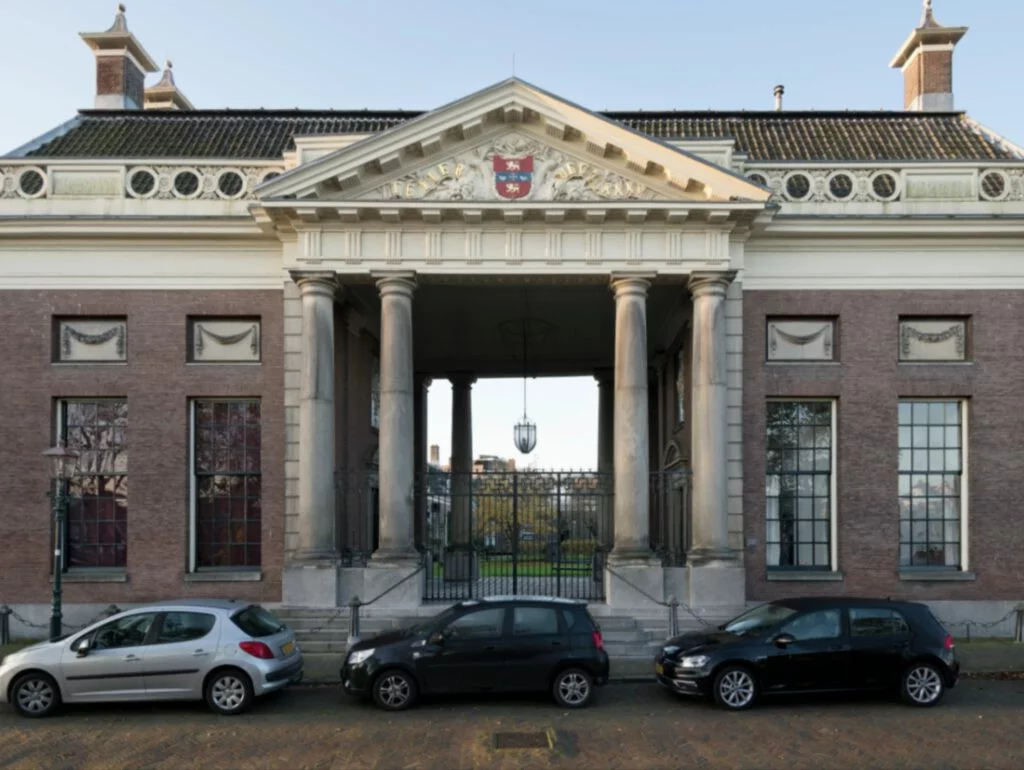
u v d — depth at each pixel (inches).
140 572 828.0
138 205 842.2
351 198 789.9
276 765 444.1
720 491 799.1
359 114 1048.8
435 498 1073.5
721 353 808.3
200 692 548.4
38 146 931.3
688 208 782.5
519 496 881.5
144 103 1185.4
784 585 831.1
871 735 493.0
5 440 839.7
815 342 855.7
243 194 847.1
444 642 565.6
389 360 802.8
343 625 758.5
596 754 459.2
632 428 803.4
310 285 805.9
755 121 1026.1
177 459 837.2
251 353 850.8
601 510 1037.2
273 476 836.6
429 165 801.6
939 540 853.2
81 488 847.1
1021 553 836.0
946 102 1063.6
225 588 826.2
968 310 848.3
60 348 850.1
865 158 927.0
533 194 799.7
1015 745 473.4
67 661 546.3
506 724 519.5
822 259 852.6
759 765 440.1
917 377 847.7
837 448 846.5
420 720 530.9
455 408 1354.6
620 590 786.8
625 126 779.4
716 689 556.4
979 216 829.2
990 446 843.4
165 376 842.8
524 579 1027.3
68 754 465.4
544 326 1135.6
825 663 560.1
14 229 831.7
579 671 564.7
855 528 835.4
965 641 788.0
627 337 807.7
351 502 945.5
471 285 860.0
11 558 831.7
